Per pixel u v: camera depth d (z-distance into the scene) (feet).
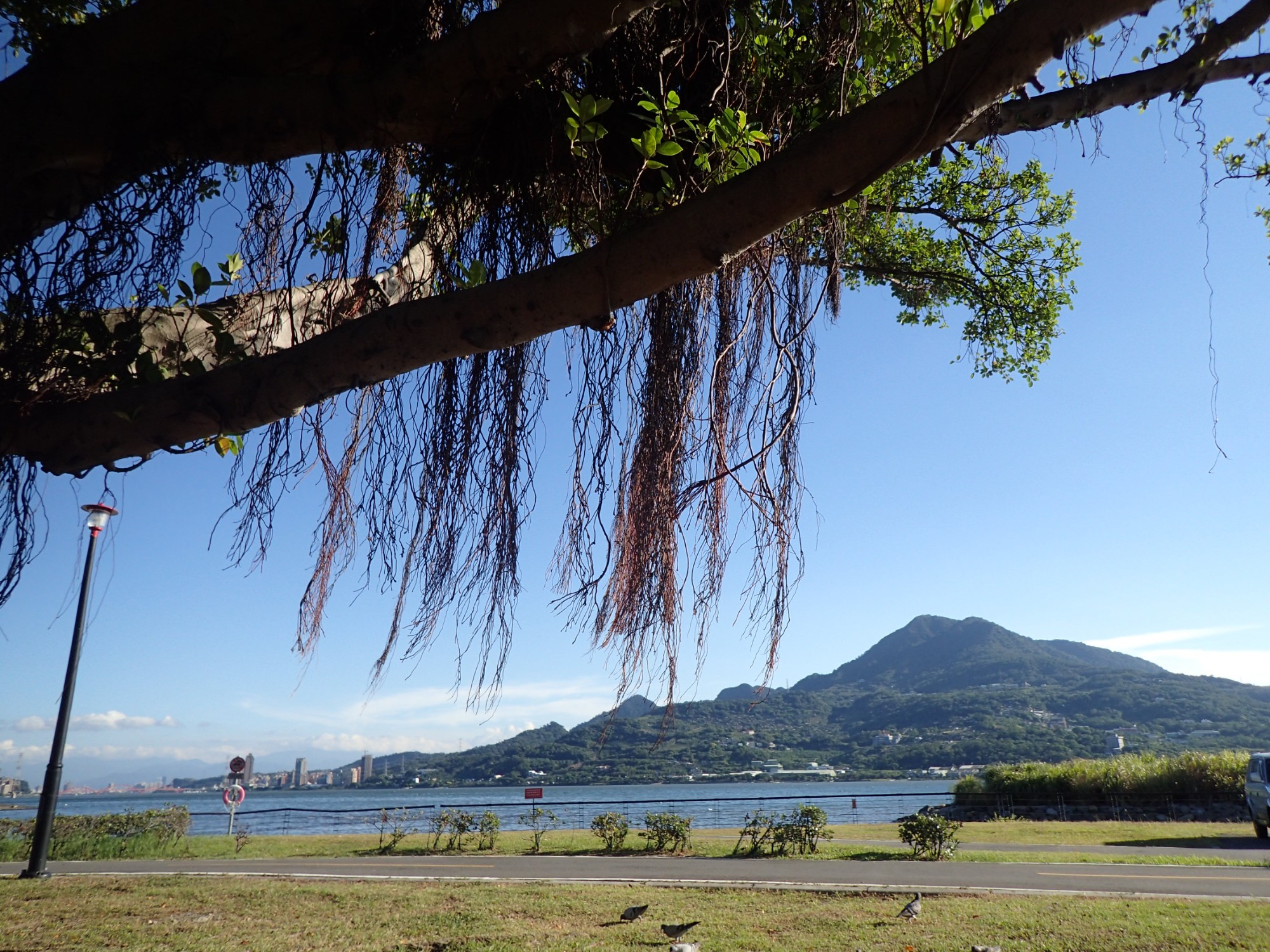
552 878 36.42
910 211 21.27
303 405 7.30
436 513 8.25
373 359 7.00
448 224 9.38
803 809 48.60
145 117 7.54
